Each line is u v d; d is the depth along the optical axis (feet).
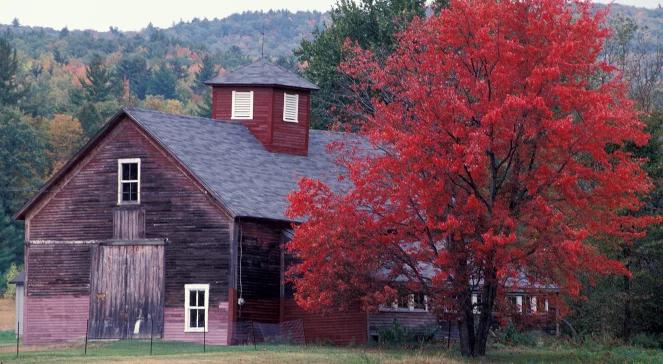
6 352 182.09
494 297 172.35
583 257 163.53
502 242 154.81
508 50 156.87
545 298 175.22
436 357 169.68
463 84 161.27
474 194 161.27
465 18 160.35
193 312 208.23
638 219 165.58
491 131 158.40
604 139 159.74
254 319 209.26
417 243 184.03
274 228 215.51
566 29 159.74
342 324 211.82
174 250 210.18
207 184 207.00
